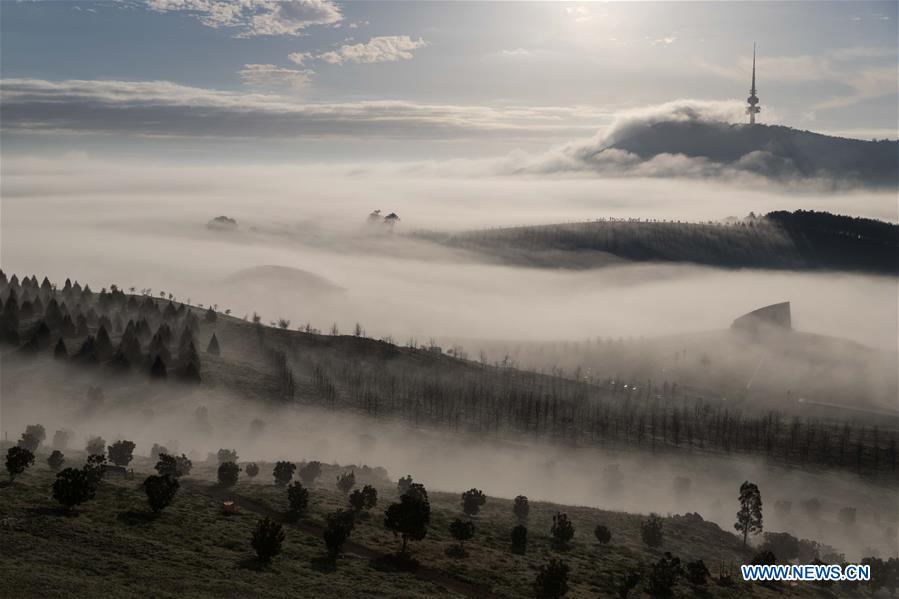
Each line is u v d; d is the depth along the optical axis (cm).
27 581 8669
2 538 10012
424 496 14625
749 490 15388
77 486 11575
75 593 8569
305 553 11169
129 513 11825
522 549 12475
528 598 10506
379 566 11044
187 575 9681
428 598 10006
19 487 12394
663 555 13375
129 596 8712
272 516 12794
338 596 9688
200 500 13138
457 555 11819
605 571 11981
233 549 10981
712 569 13138
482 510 14762
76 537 10456
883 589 13962
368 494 13438
